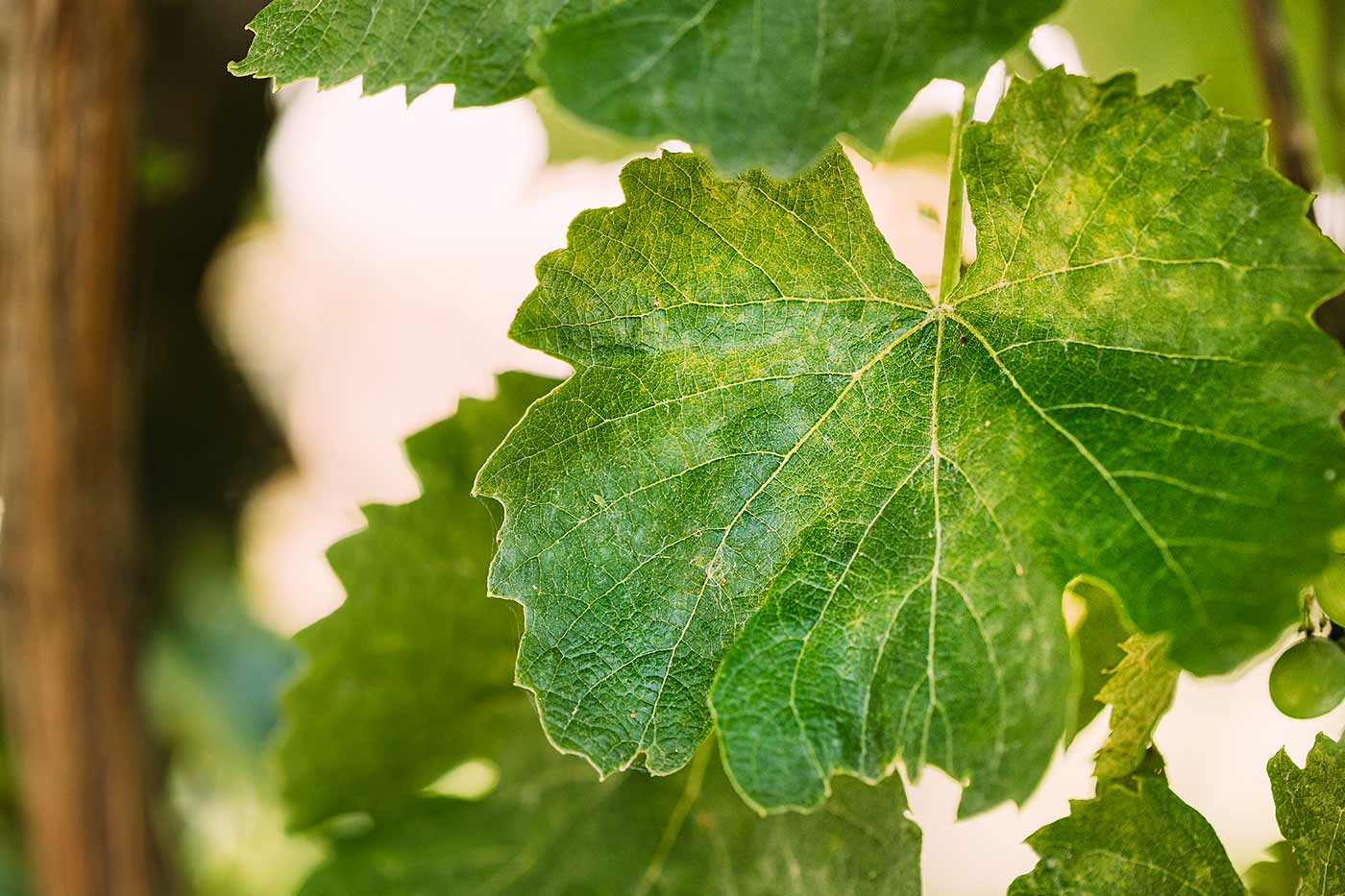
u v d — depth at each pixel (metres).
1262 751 0.82
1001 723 0.48
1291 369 0.48
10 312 0.67
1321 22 0.65
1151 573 0.47
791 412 0.50
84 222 0.67
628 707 0.50
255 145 0.87
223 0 0.78
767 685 0.49
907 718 0.49
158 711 0.99
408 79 0.50
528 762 0.62
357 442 1.57
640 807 0.61
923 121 0.67
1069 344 0.49
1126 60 0.66
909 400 0.50
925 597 0.49
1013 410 0.50
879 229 0.50
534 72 0.46
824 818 0.57
